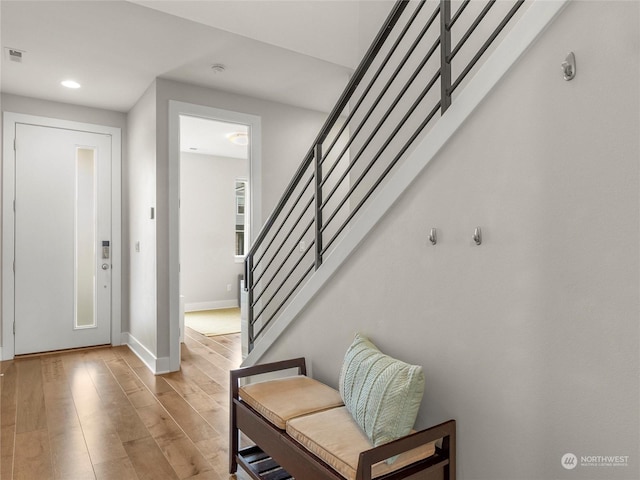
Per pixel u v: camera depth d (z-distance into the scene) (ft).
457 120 4.81
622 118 3.45
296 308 7.76
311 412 5.86
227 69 11.66
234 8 8.05
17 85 12.76
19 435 8.18
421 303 5.32
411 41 8.07
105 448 7.70
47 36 9.75
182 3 7.63
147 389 10.82
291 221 14.64
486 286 4.53
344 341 6.70
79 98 13.92
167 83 12.37
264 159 14.06
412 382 4.68
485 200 4.54
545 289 3.99
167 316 12.41
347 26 9.38
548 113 3.97
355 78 6.64
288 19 8.63
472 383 4.67
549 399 3.96
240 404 6.68
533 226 4.09
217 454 7.51
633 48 3.38
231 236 24.84
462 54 7.04
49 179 14.20
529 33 4.09
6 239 13.44
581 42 3.72
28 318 13.91
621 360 3.45
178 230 12.62
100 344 15.16
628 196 3.41
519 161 4.21
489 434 4.49
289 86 12.96
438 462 4.66
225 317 21.45
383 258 5.93
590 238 3.65
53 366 12.73
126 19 9.06
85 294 14.97
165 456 7.43
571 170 3.79
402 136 8.17
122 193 15.48
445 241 5.00
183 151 22.76
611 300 3.51
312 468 4.92
